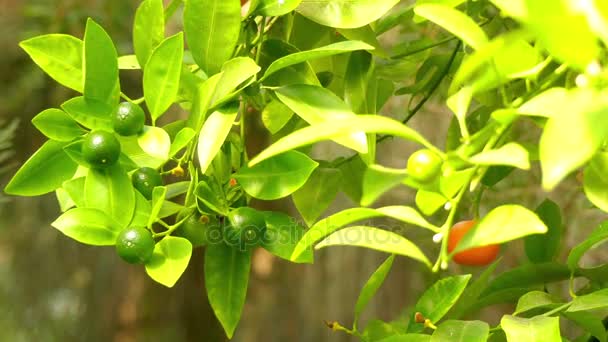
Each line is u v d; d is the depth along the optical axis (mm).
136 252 1030
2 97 2137
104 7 1865
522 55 945
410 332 1129
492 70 948
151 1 1068
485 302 1162
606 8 786
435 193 1000
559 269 1140
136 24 1073
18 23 2117
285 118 1158
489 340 1088
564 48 798
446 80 1303
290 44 1111
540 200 1519
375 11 1077
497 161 912
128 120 1038
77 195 1062
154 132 1045
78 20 1846
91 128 1054
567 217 1499
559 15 789
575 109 811
